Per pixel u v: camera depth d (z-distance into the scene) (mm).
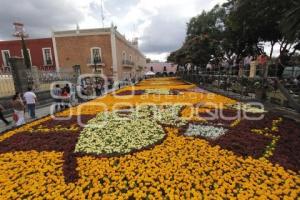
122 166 4676
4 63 38062
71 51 37312
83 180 4152
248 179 4043
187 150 5363
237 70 18000
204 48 27094
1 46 37844
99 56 37125
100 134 6887
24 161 5160
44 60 38219
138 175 4277
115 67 37312
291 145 5488
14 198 3748
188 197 3580
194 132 6707
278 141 5781
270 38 15570
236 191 3682
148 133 6711
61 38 37094
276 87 10516
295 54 16250
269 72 13117
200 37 26812
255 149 5246
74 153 5496
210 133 6578
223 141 5805
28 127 8203
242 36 16438
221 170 4355
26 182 4219
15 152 5656
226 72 19641
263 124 7324
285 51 15797
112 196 3648
